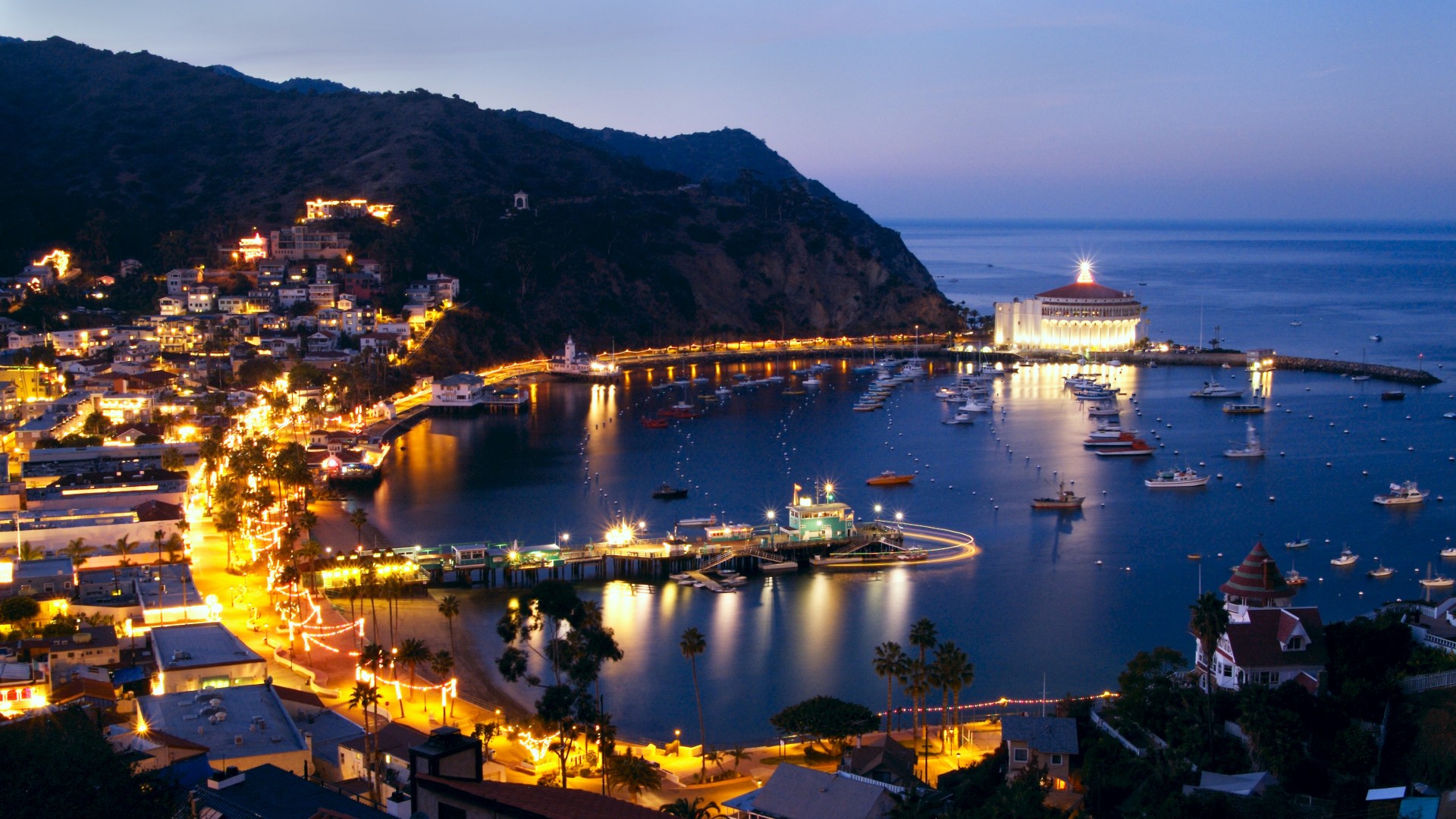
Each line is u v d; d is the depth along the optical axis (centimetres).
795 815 11706
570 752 14838
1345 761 11862
